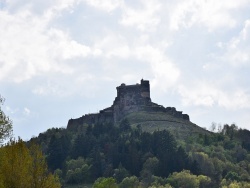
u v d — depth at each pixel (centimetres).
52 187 10300
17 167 10044
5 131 10338
